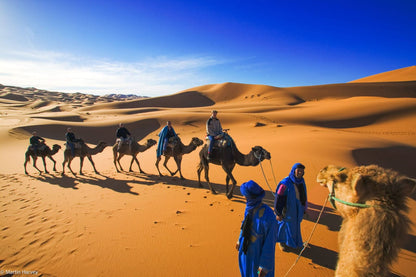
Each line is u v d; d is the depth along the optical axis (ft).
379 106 144.46
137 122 139.54
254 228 9.45
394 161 44.14
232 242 17.22
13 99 488.44
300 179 14.71
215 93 458.50
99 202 27.20
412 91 342.85
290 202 14.56
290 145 52.75
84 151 42.11
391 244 6.80
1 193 32.09
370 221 7.01
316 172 32.45
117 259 16.14
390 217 6.84
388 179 7.14
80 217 23.24
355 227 7.40
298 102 351.67
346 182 7.97
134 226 20.70
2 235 20.36
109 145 107.34
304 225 18.94
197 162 46.91
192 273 14.23
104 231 20.13
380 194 7.13
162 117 147.13
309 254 15.19
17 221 23.09
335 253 15.16
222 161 26.76
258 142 63.52
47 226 21.66
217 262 15.06
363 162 40.81
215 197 27.22
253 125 118.01
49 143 93.30
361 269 6.97
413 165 43.45
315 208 21.94
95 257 16.53
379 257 6.81
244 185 9.77
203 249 16.58
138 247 17.42
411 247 15.30
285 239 15.19
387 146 53.36
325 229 18.13
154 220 21.63
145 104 377.30
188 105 405.59
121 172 42.88
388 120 127.24
